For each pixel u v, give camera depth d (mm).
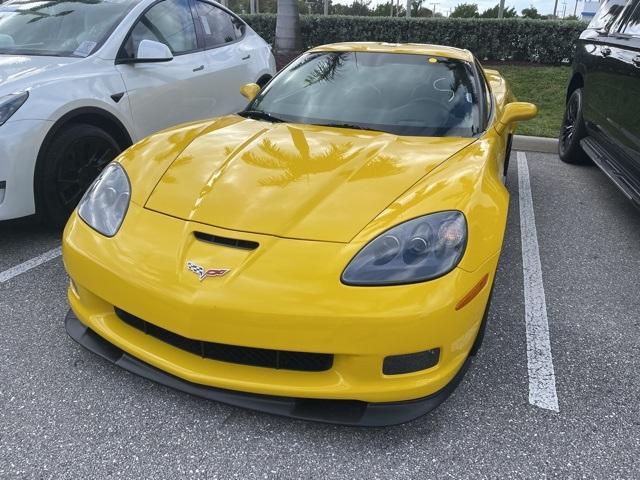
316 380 1919
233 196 2195
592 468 1930
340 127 2947
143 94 4156
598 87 5031
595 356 2600
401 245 1941
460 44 10484
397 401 1927
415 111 3031
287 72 3570
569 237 4070
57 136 3496
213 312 1859
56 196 3535
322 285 1851
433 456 1957
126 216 2223
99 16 4277
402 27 10617
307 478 1854
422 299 1839
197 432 2029
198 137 2752
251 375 1948
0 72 3568
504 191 2430
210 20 5219
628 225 4336
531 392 2316
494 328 2814
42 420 2057
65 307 2832
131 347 2096
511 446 2018
